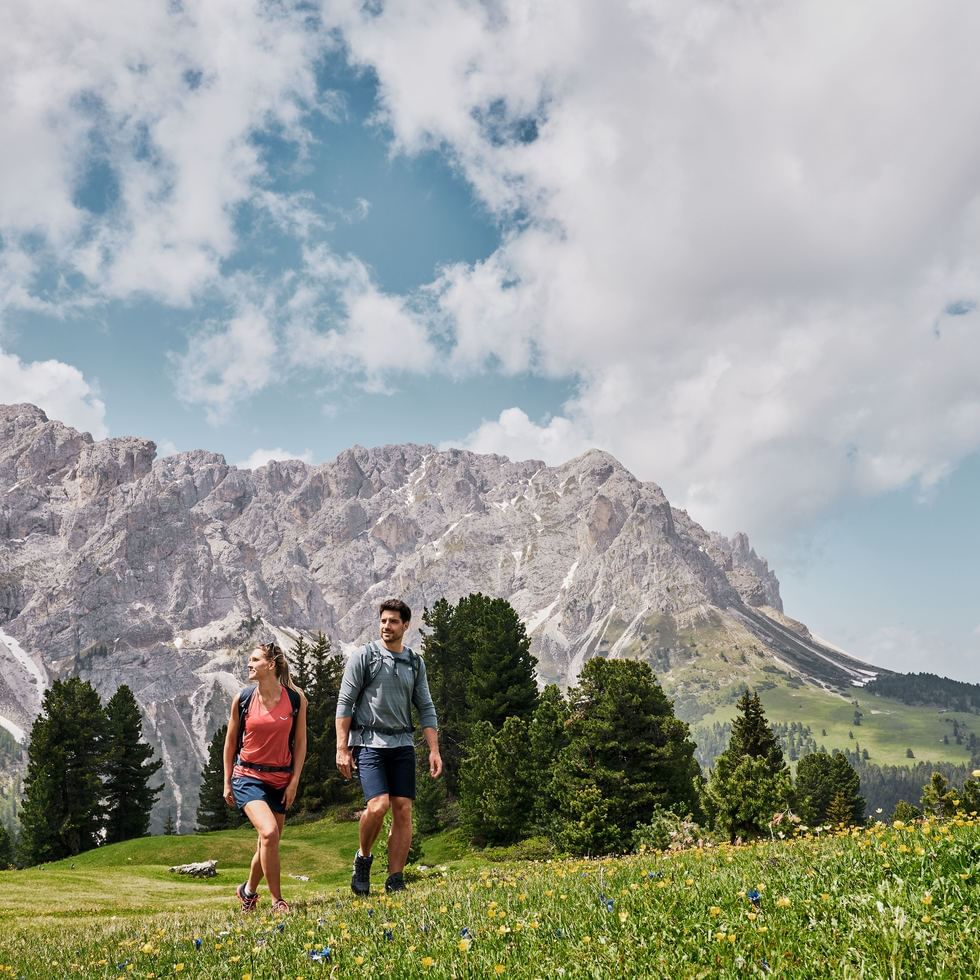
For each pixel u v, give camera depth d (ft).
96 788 260.21
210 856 196.65
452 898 23.90
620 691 167.84
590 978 11.50
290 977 15.07
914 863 14.57
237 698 30.12
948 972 9.53
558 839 167.02
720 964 11.10
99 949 24.34
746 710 232.73
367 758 29.40
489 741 203.00
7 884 98.43
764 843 30.45
